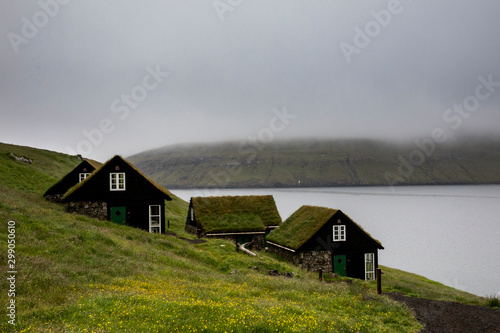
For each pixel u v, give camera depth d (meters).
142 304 12.80
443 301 20.45
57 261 17.94
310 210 44.75
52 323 10.37
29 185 51.09
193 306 12.90
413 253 88.56
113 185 39.12
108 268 18.61
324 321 13.02
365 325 13.69
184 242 34.66
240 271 25.80
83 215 37.84
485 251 90.75
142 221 39.50
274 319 12.42
